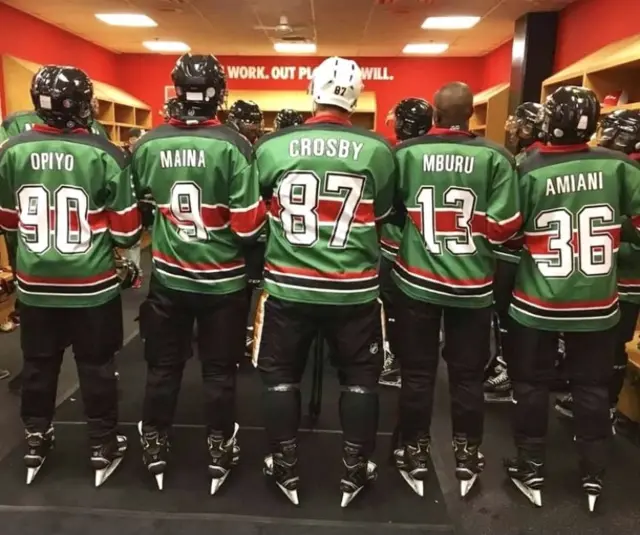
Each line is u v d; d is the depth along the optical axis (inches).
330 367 144.5
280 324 81.7
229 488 91.8
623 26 204.7
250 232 80.7
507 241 87.5
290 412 84.1
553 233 82.3
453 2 247.1
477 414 88.7
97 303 84.2
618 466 101.4
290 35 334.3
